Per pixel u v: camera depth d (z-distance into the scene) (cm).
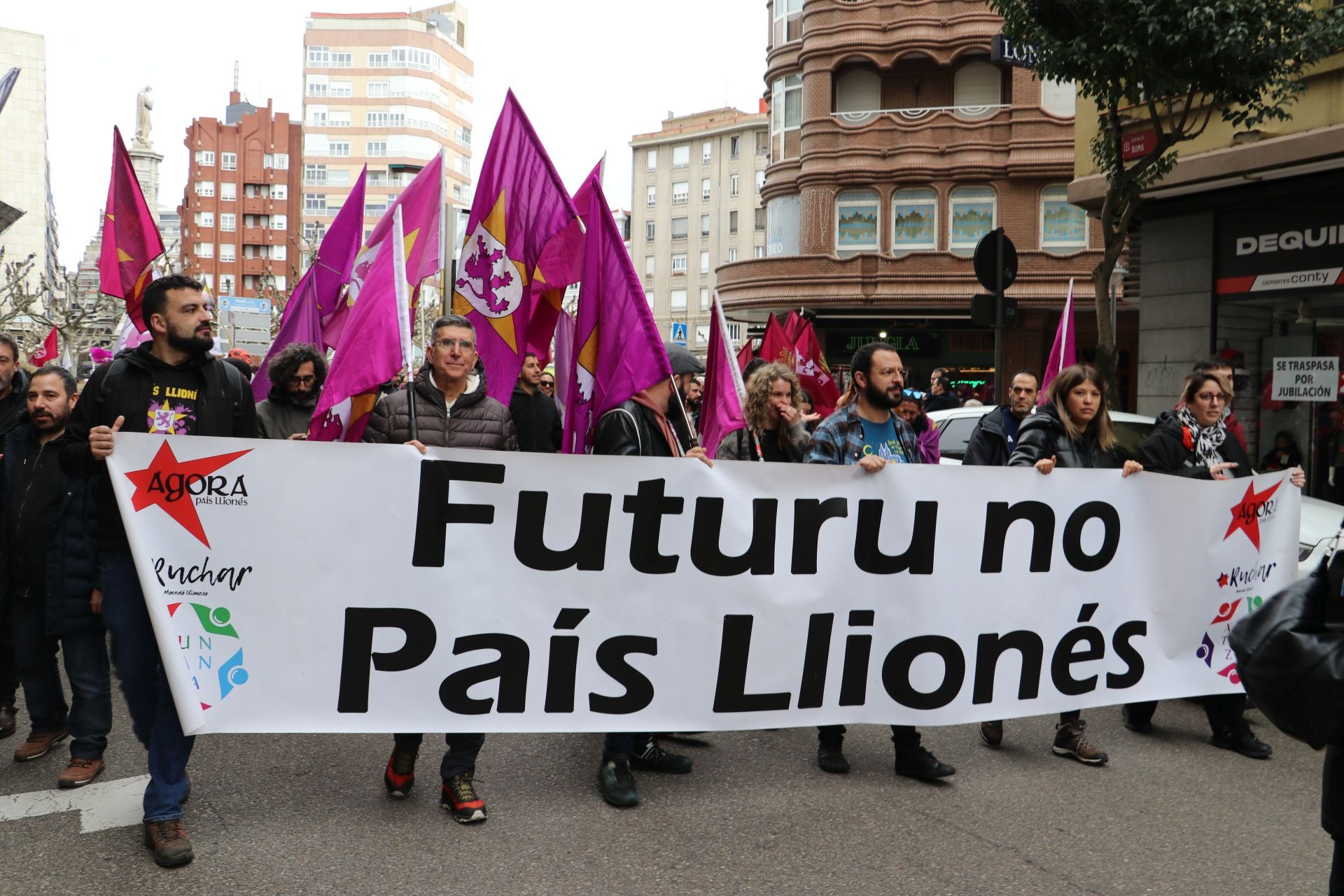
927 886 374
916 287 2966
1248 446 1213
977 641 502
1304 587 237
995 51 1817
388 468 428
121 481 392
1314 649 224
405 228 766
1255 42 968
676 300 7606
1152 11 982
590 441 492
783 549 475
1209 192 1225
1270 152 1075
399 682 430
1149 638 532
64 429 494
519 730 443
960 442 940
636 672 457
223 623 410
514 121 629
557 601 448
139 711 399
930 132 3038
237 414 424
